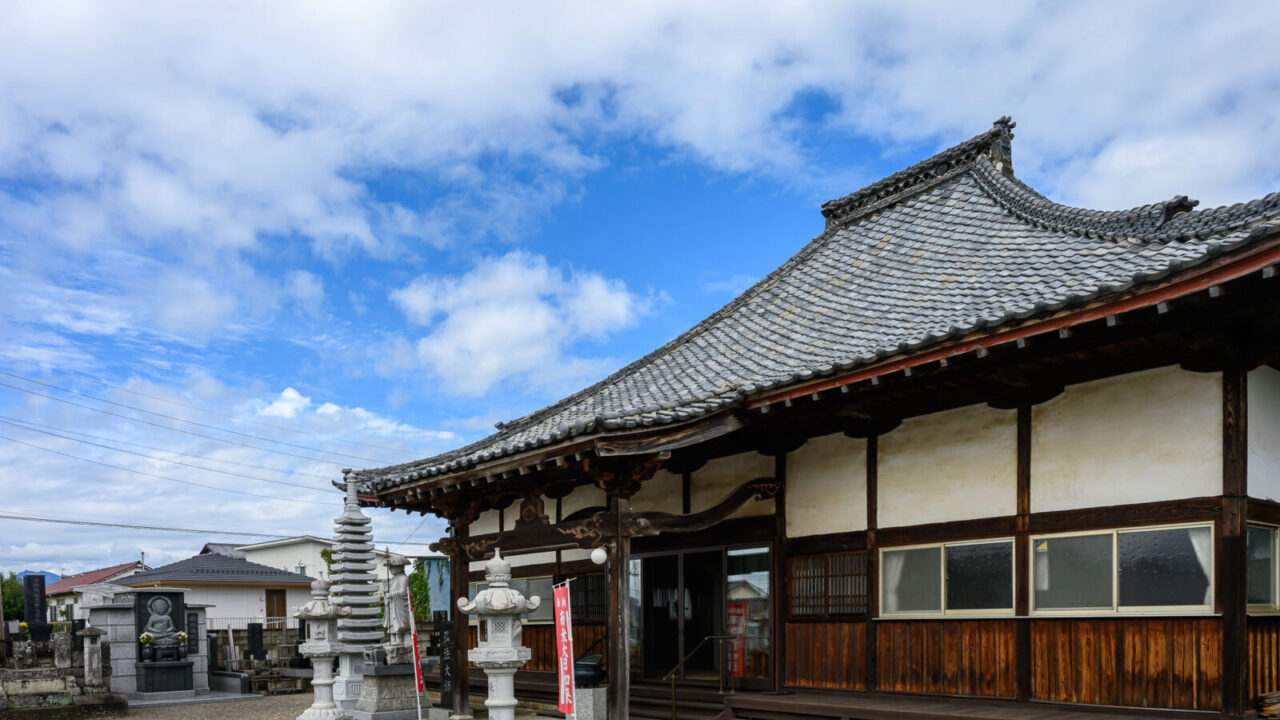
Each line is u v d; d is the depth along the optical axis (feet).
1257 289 21.15
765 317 42.73
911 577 31.55
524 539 38.14
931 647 30.53
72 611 162.30
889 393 30.30
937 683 30.17
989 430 29.96
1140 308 21.63
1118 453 26.76
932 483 31.30
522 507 38.83
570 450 32.45
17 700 56.03
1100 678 26.27
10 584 173.68
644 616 41.73
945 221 41.47
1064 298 22.52
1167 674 24.93
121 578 135.95
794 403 30.30
